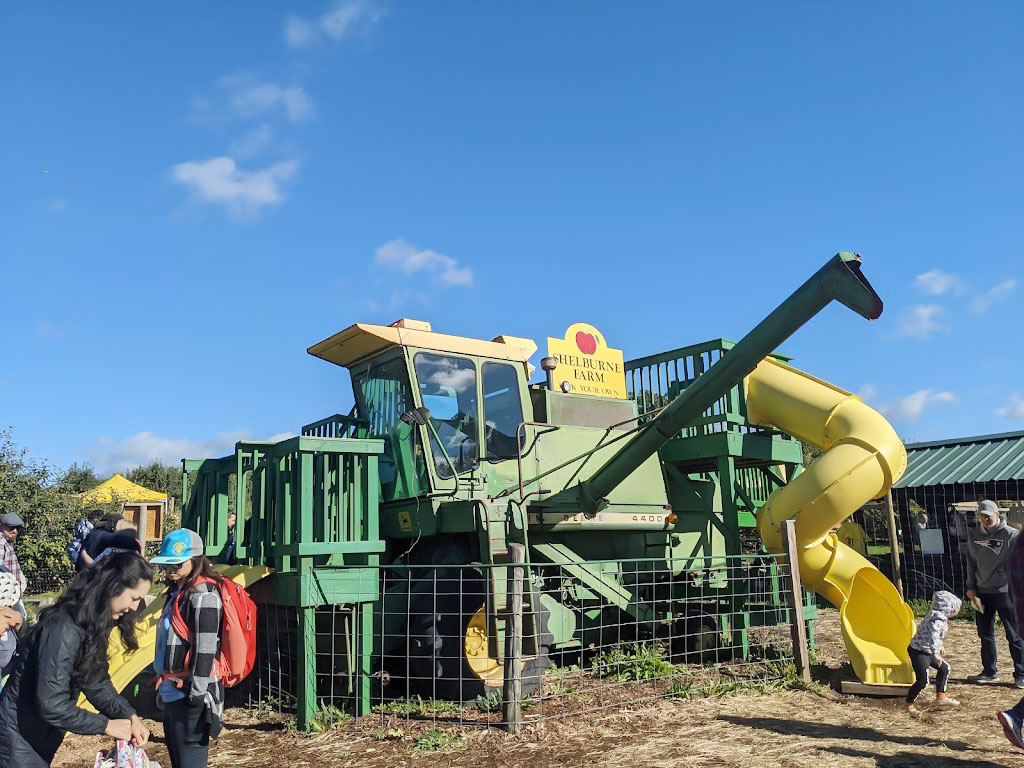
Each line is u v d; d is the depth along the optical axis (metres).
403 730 6.41
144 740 3.72
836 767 5.41
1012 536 7.81
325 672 7.41
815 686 7.64
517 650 6.43
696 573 9.79
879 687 7.36
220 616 4.11
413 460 8.00
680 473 10.26
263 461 7.93
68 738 6.66
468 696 7.14
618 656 8.55
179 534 4.20
